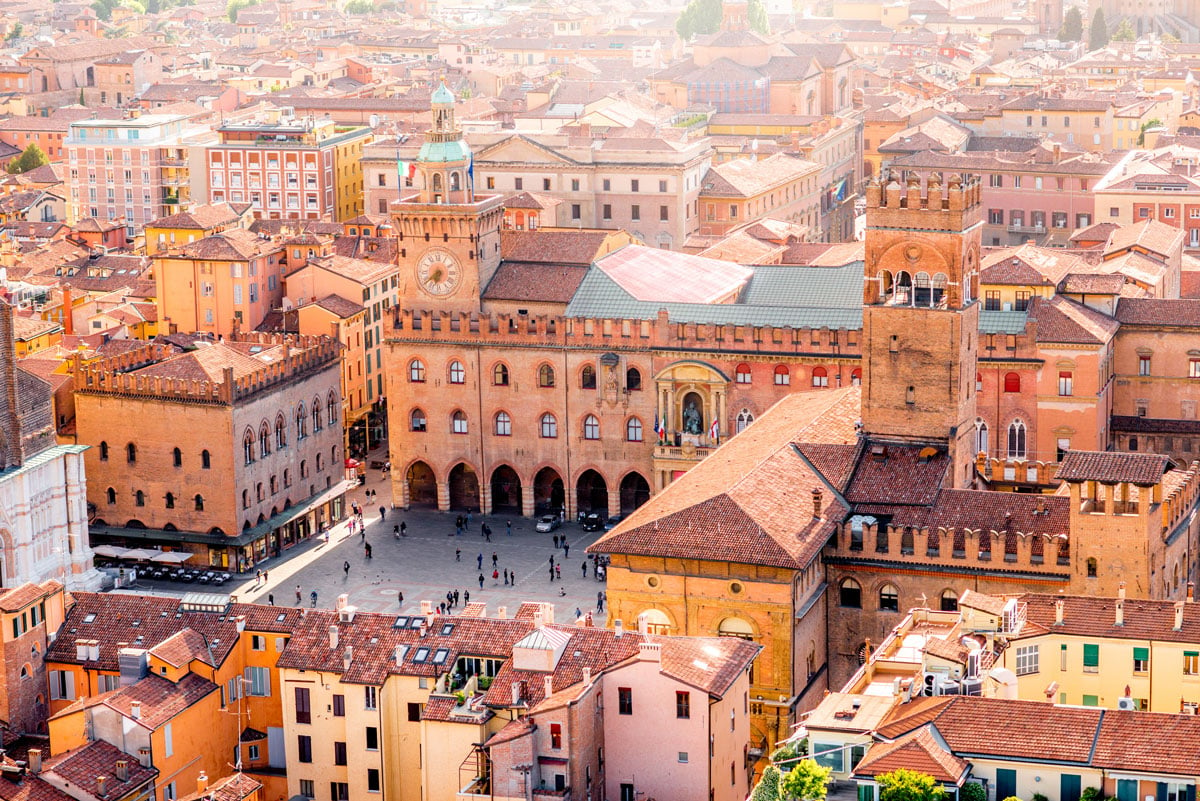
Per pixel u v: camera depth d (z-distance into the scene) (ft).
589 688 502.79
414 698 542.16
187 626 584.40
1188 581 612.70
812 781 415.44
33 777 517.96
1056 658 491.72
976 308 648.38
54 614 597.11
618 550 575.38
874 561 588.91
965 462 649.20
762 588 563.07
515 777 494.59
